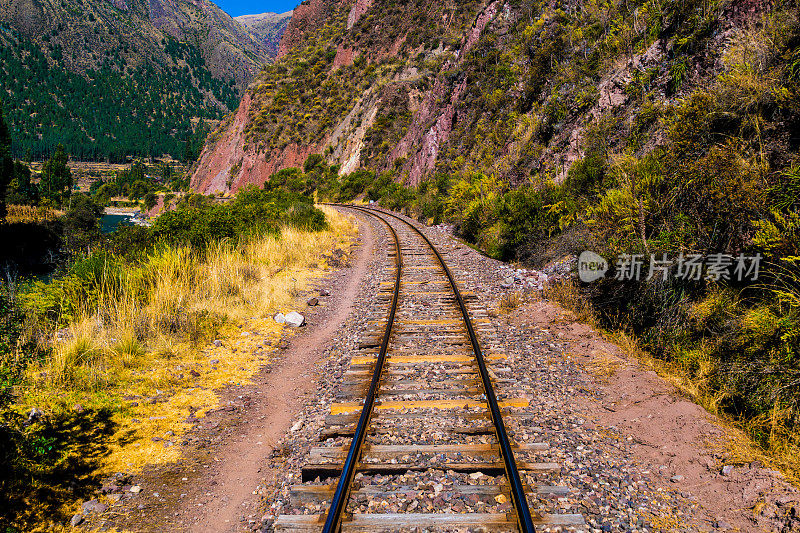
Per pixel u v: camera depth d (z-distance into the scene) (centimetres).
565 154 1514
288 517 357
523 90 2312
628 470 422
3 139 4150
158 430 524
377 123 6594
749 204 599
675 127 771
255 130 10306
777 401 456
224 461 472
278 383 669
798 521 325
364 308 988
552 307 883
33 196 5956
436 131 3803
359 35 10275
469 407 530
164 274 958
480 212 1759
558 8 2389
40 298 793
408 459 432
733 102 704
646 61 1291
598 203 955
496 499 377
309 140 8844
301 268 1377
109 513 385
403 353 692
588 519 354
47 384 570
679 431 466
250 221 1659
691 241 680
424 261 1412
